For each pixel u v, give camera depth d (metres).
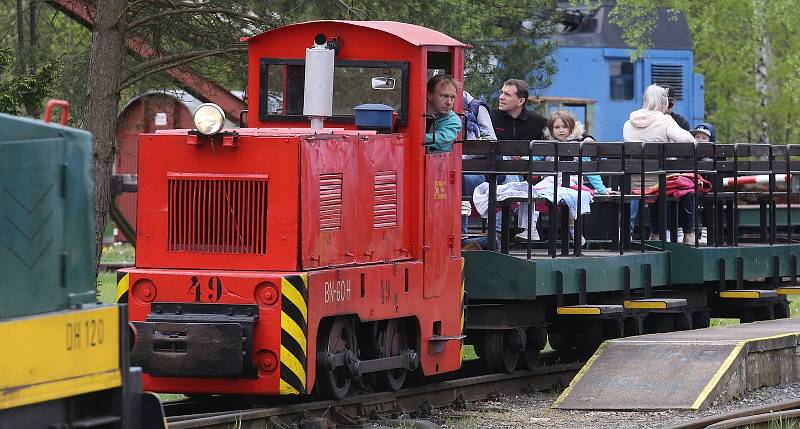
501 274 34.81
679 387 32.38
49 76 38.62
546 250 39.06
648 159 39.56
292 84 31.31
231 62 45.59
